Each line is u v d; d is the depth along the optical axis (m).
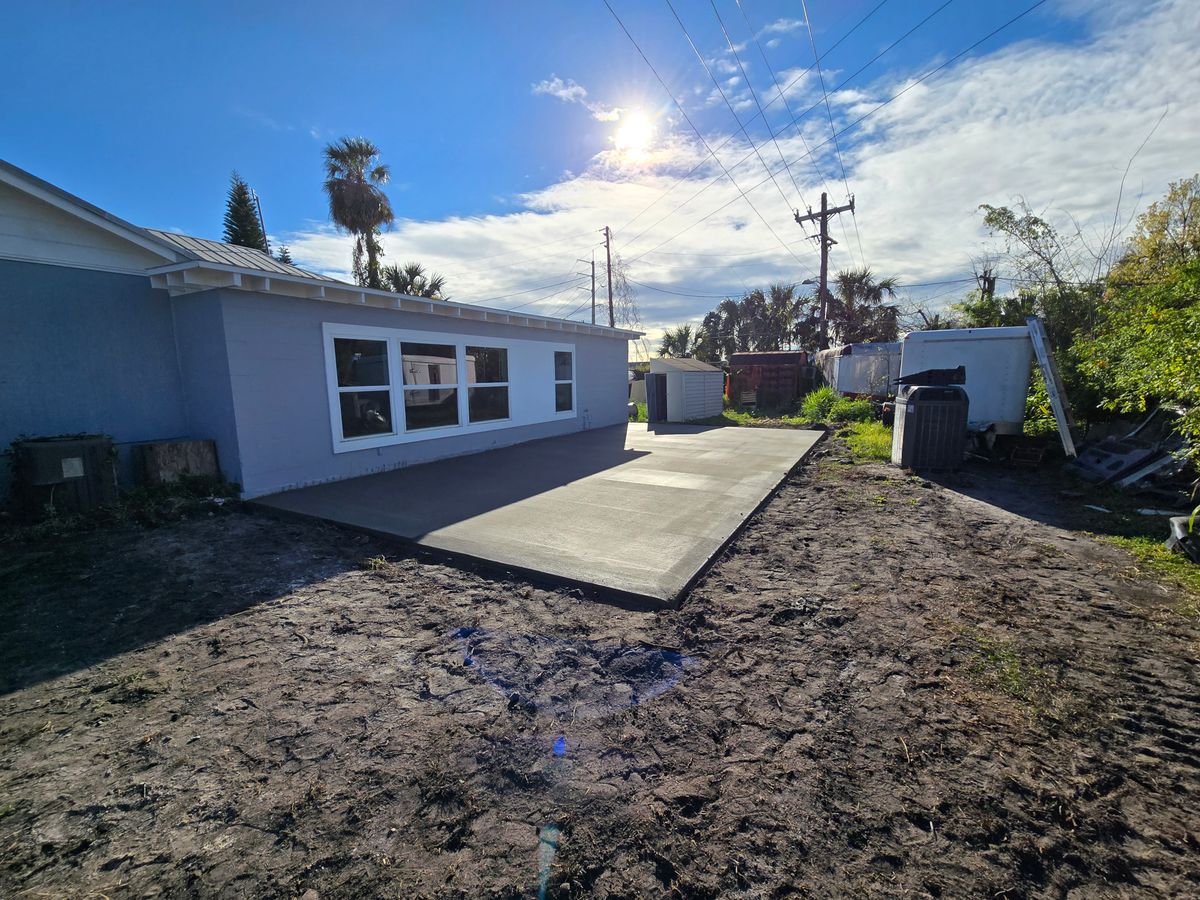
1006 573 3.85
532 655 2.80
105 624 3.20
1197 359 4.25
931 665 2.64
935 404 7.40
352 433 7.23
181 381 6.49
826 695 2.41
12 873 1.58
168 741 2.17
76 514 5.11
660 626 3.07
